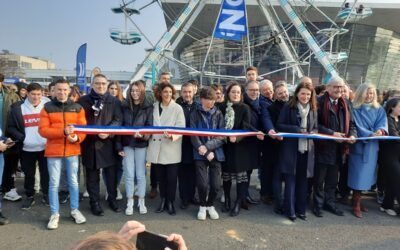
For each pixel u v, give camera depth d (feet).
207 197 15.55
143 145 15.58
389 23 119.03
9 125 15.90
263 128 16.39
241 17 41.81
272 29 66.54
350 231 14.05
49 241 12.58
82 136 14.08
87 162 14.98
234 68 107.55
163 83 15.72
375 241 13.12
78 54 41.22
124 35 60.39
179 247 3.86
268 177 17.37
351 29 118.73
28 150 15.76
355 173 15.83
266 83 17.93
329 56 63.26
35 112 16.16
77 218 14.28
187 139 16.20
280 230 14.01
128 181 15.61
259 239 13.10
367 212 16.49
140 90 15.65
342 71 122.83
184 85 17.04
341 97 15.66
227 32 42.04
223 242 12.78
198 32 110.22
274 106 16.85
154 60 54.54
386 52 128.06
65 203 16.80
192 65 122.93
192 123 15.46
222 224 14.55
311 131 15.15
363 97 16.19
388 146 16.05
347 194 17.71
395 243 12.97
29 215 15.08
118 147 15.37
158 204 17.12
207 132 14.78
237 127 15.51
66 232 13.41
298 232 13.84
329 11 107.55
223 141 14.89
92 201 15.37
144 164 15.75
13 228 13.67
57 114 13.62
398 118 17.12
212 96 15.16
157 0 62.39
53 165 13.79
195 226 14.28
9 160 16.66
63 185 17.39
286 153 15.15
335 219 15.39
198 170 14.96
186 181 16.48
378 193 18.04
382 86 131.95
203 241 12.83
